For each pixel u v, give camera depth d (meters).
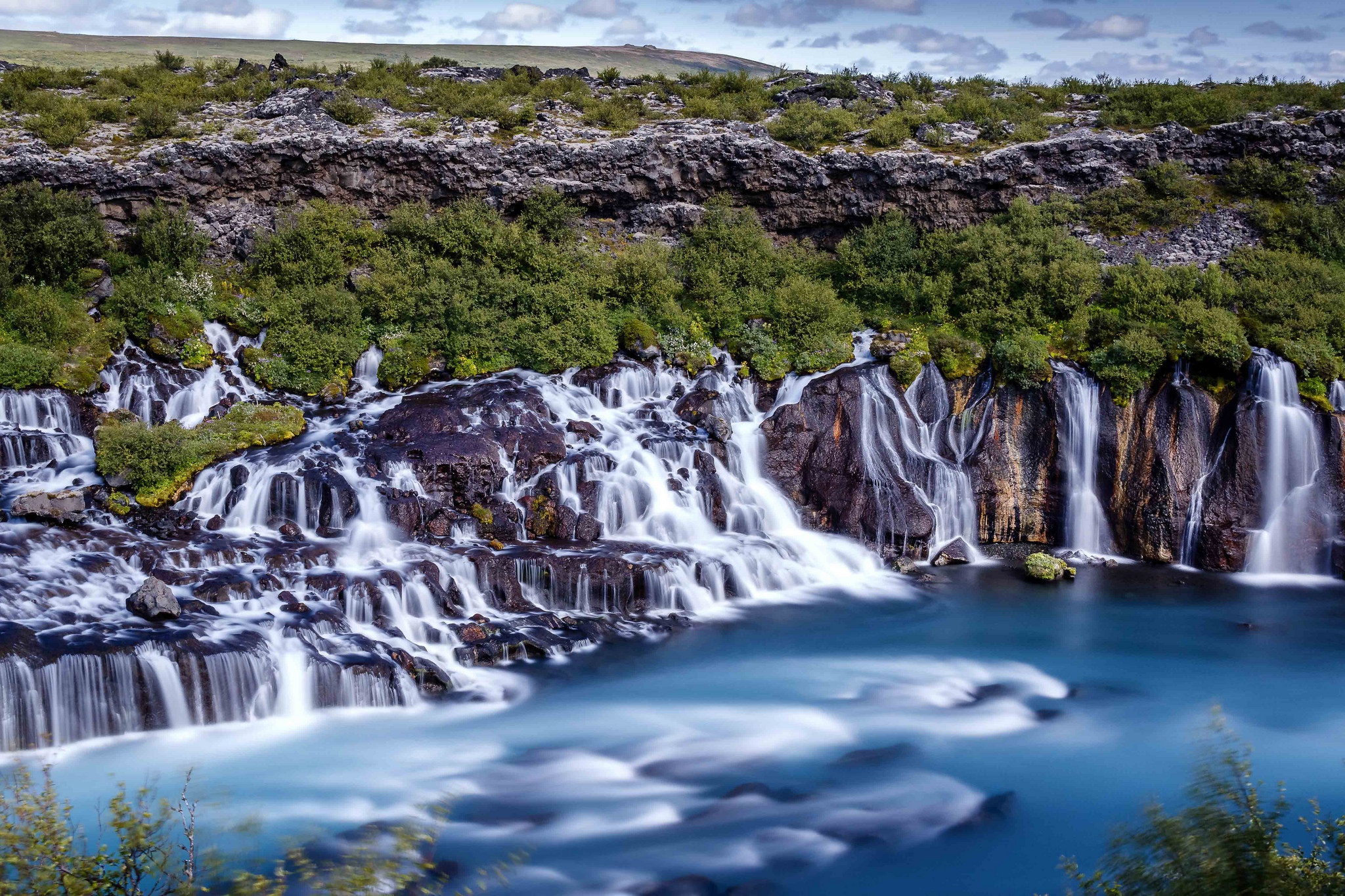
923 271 42.03
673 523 32.53
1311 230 41.38
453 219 41.12
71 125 40.00
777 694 24.77
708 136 43.59
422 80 49.81
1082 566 34.03
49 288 36.00
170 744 21.58
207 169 39.78
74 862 11.72
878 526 34.38
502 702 24.12
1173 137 43.44
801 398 36.09
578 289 39.38
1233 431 33.56
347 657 23.91
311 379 35.75
